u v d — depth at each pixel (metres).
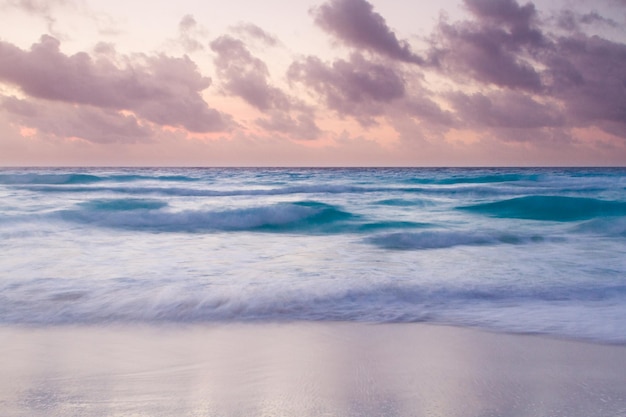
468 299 7.44
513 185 40.03
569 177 54.00
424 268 9.68
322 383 4.31
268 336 5.80
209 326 6.17
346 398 3.96
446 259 10.82
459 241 13.54
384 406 3.80
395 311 6.83
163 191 29.34
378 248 12.55
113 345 5.45
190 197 27.86
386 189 35.34
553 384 4.30
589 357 5.04
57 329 6.01
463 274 9.06
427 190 34.38
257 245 13.22
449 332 5.95
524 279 8.66
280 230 17.14
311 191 33.25
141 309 6.78
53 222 16.48
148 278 8.52
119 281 8.26
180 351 5.25
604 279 8.71
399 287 7.91
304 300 7.25
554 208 24.33
